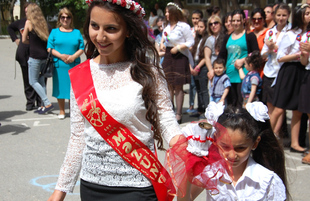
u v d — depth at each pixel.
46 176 3.89
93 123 1.81
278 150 2.21
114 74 1.86
